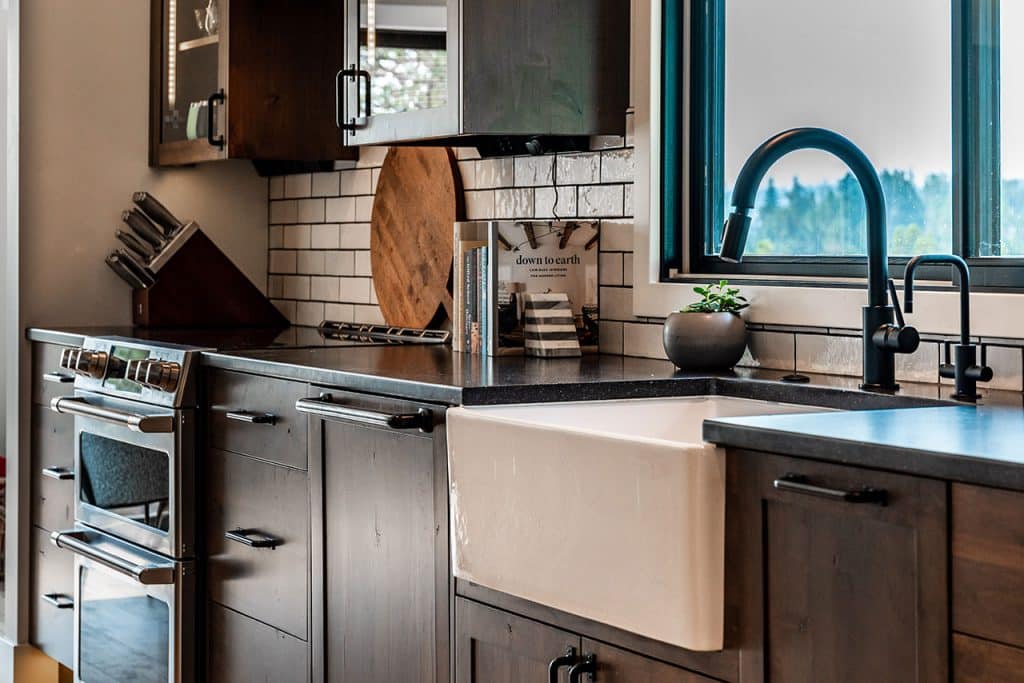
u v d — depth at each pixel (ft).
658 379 7.61
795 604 5.25
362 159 12.62
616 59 9.47
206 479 10.08
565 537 6.15
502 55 9.07
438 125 9.23
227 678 9.81
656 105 9.27
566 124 9.29
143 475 10.55
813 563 5.16
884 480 4.84
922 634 4.71
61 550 12.25
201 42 12.62
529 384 7.22
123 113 13.43
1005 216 7.36
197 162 12.92
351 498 8.19
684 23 9.35
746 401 7.54
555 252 9.53
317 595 8.59
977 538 4.51
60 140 13.08
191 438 10.06
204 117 12.51
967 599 4.56
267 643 9.25
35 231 12.95
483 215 10.96
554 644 6.44
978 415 5.75
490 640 6.90
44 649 12.67
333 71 12.62
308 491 8.67
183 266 13.25
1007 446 4.69
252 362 9.24
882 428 5.24
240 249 14.11
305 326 13.66
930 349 7.42
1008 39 7.32
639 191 9.33
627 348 9.53
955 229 7.63
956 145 7.61
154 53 13.48
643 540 5.72
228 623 9.78
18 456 12.88
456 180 11.16
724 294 8.54
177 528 10.03
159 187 13.62
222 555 9.84
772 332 8.41
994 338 7.07
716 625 5.54
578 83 9.33
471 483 6.77
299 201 13.73
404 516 7.63
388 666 7.85
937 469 4.60
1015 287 7.16
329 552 8.46
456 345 9.87
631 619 5.82
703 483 5.50
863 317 7.09
